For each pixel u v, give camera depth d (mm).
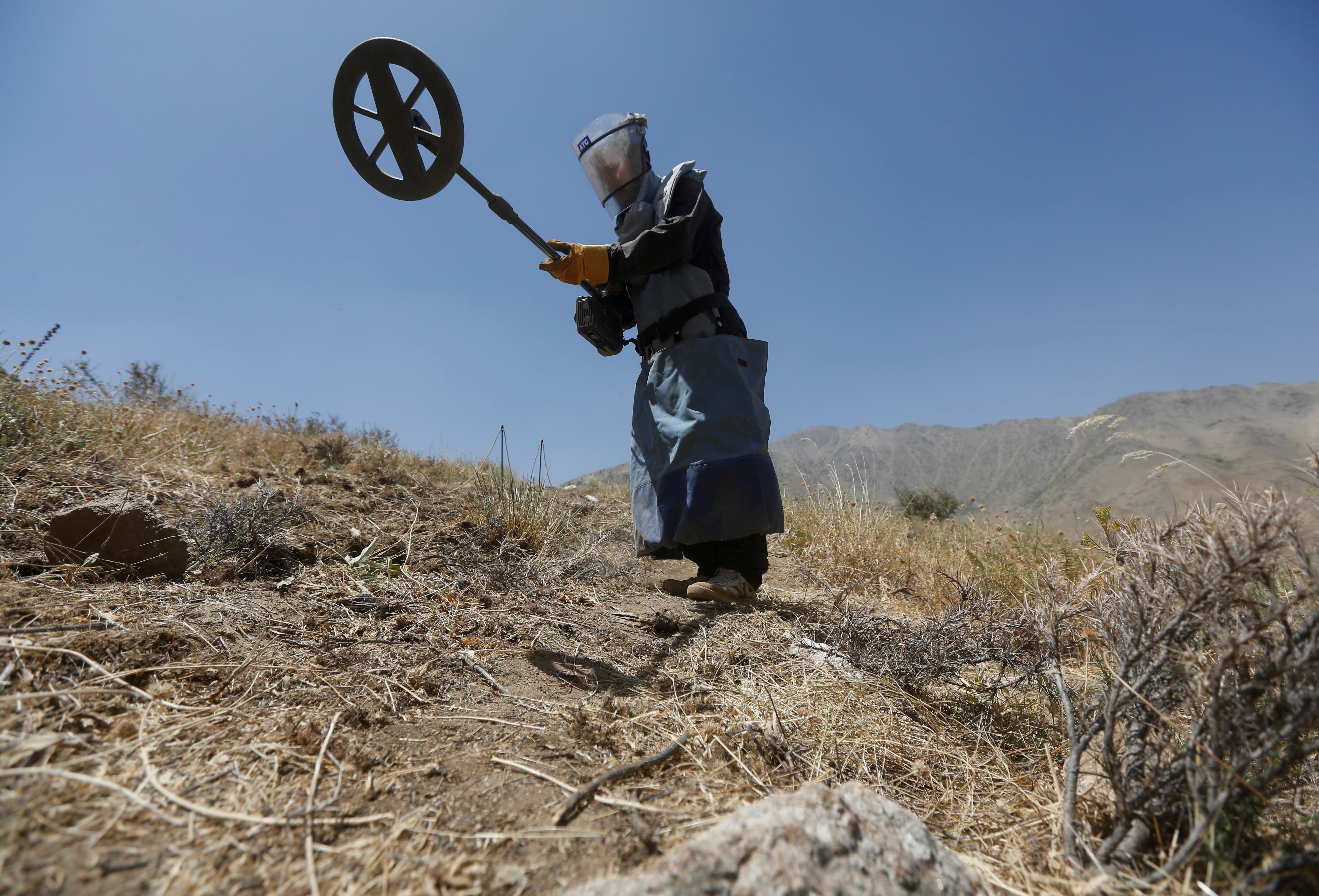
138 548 2104
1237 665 1105
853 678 2062
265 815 1090
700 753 1515
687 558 3162
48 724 1211
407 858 1035
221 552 2484
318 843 1046
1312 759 1312
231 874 942
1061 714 1773
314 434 6348
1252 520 1101
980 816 1398
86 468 3025
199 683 1516
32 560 2070
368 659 1846
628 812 1235
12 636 1472
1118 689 1251
